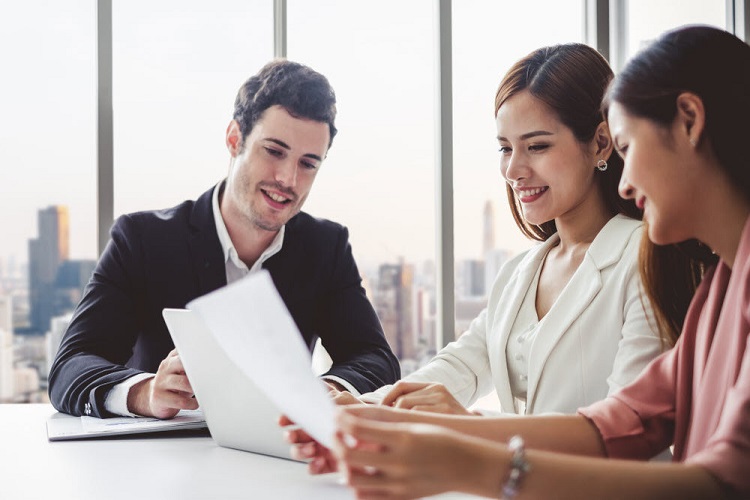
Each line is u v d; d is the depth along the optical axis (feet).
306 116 6.38
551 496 2.56
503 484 2.55
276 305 2.63
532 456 2.59
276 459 4.06
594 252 5.01
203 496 3.34
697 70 3.21
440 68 9.77
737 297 3.23
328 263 6.96
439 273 9.82
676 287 4.18
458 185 9.87
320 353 7.14
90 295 6.34
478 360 5.78
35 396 9.76
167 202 9.34
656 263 4.19
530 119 5.16
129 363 6.70
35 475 3.75
